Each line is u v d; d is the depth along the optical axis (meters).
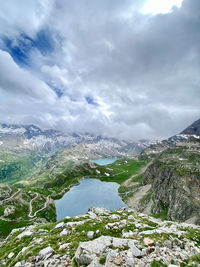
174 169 153.62
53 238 26.89
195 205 104.81
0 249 36.03
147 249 17.08
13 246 33.34
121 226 30.52
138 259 14.23
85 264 15.29
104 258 14.67
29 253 21.53
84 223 33.44
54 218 155.00
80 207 178.62
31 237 34.19
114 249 16.83
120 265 13.06
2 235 118.44
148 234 24.44
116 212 48.09
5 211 146.50
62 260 17.39
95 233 27.27
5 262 26.22
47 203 184.12
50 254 19.22
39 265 17.53
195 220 93.25
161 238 22.48
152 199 154.00
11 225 130.50
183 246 20.48
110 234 27.12
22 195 189.88
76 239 24.50
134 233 26.22
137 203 167.88
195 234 28.00
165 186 146.75
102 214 45.62
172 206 119.81
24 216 148.25
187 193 117.31
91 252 16.23
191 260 15.52
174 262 15.09
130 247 16.89
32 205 174.00
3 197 176.62
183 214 106.06
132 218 40.66
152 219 42.50
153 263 13.77
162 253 16.56
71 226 31.73
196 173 126.69
